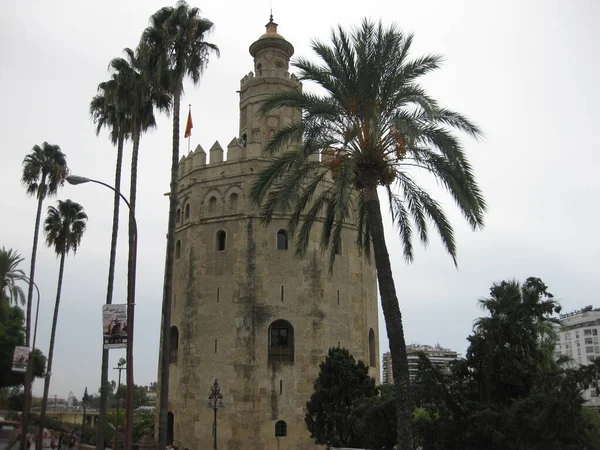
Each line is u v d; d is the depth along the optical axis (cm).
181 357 4534
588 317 16462
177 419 4466
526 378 2328
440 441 2256
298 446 4159
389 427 2727
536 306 2358
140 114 3675
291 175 2414
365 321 4728
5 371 6956
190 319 4559
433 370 2327
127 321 2791
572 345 16750
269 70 5356
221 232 4666
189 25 3216
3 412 9319
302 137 2355
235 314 4384
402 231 2702
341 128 2366
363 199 2828
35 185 5672
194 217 4772
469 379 2412
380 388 3797
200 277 4606
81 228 5866
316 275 4494
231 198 4675
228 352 4328
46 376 5338
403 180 2456
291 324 4375
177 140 3094
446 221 2416
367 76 2259
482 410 2192
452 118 2273
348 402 3366
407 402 2084
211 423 4234
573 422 2052
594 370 2069
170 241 2892
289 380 4266
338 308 4556
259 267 4441
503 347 2327
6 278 6384
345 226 4772
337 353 3562
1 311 6469
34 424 7388
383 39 2327
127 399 2714
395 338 2156
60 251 5756
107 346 2589
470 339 2400
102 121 4234
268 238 4500
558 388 2148
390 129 2286
